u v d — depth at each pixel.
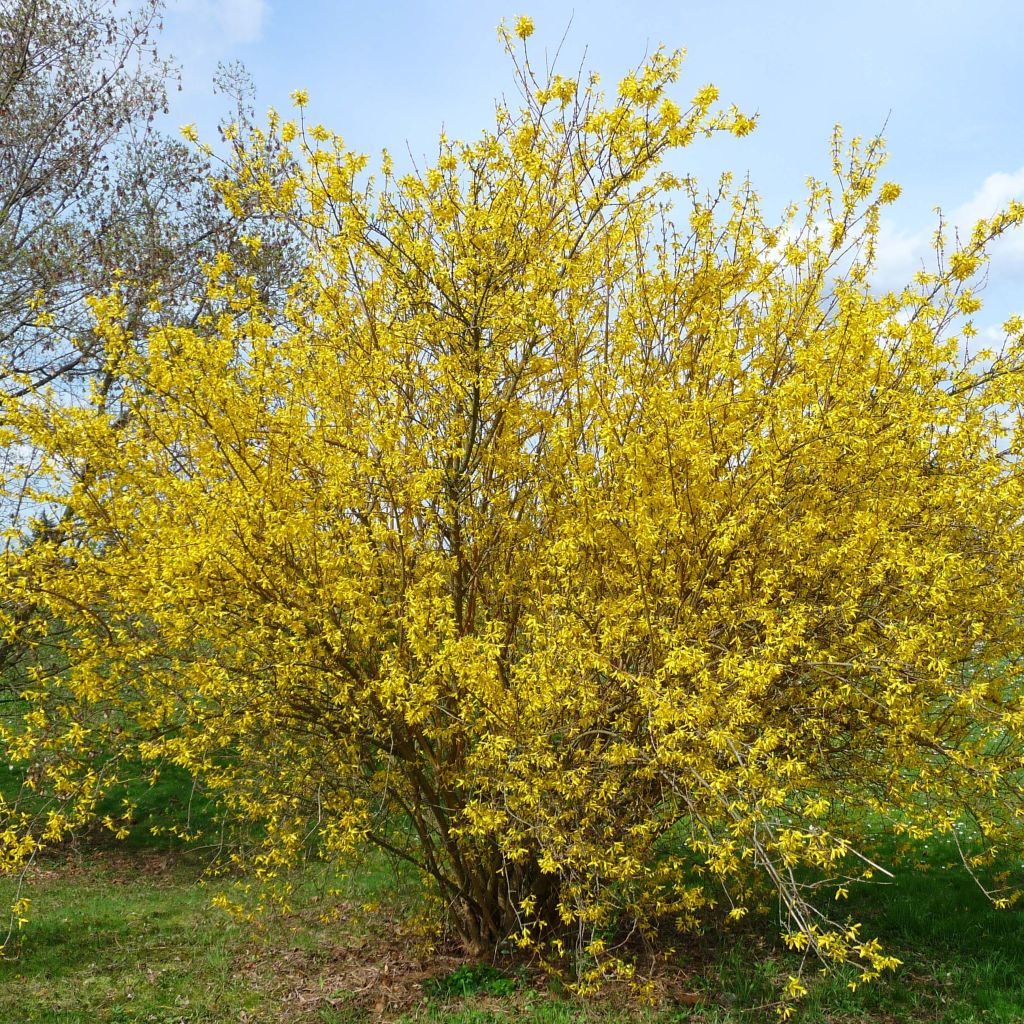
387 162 4.94
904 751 4.31
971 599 4.41
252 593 4.33
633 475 4.24
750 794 3.60
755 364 4.99
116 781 4.67
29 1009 5.07
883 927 5.56
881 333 4.51
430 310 4.90
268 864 4.89
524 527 5.05
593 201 4.76
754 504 4.14
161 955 5.99
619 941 5.32
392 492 4.57
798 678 4.27
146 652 4.39
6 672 7.31
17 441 4.59
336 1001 4.93
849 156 4.83
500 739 3.98
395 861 5.73
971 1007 4.41
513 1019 4.47
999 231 4.55
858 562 4.06
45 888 8.00
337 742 4.93
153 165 11.61
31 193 10.60
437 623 4.05
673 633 3.98
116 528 4.61
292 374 4.79
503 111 4.86
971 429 4.51
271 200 5.04
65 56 11.09
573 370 4.88
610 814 4.21
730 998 4.63
